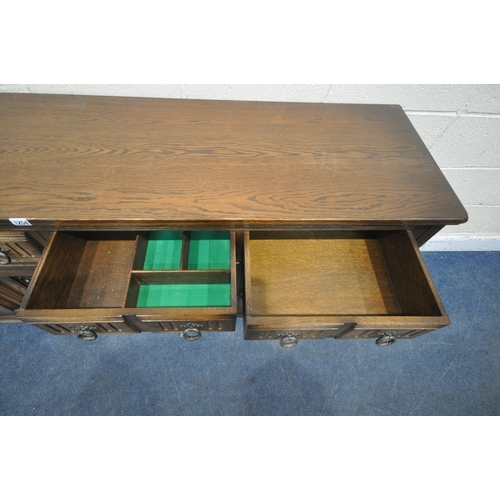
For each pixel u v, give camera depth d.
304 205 0.58
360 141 0.72
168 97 0.83
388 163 0.67
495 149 0.94
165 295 0.77
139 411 0.92
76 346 1.01
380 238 0.82
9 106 0.73
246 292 0.59
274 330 0.60
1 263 0.66
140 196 0.58
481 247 1.33
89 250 0.78
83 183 0.59
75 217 0.54
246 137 0.71
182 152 0.66
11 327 1.03
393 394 0.99
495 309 1.18
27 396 0.92
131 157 0.64
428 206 0.60
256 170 0.64
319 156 0.68
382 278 0.78
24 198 0.56
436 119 0.88
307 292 0.76
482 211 1.17
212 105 0.79
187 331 0.66
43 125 0.69
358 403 0.97
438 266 1.30
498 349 1.09
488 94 0.81
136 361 1.00
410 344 1.09
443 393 1.00
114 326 0.62
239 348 1.04
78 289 0.73
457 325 1.14
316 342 1.07
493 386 1.02
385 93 0.82
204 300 0.77
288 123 0.75
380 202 0.60
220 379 0.99
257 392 0.97
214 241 0.85
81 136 0.68
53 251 0.63
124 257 0.78
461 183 1.06
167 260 0.82
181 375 0.98
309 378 1.00
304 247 0.83
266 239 0.84
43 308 0.61
